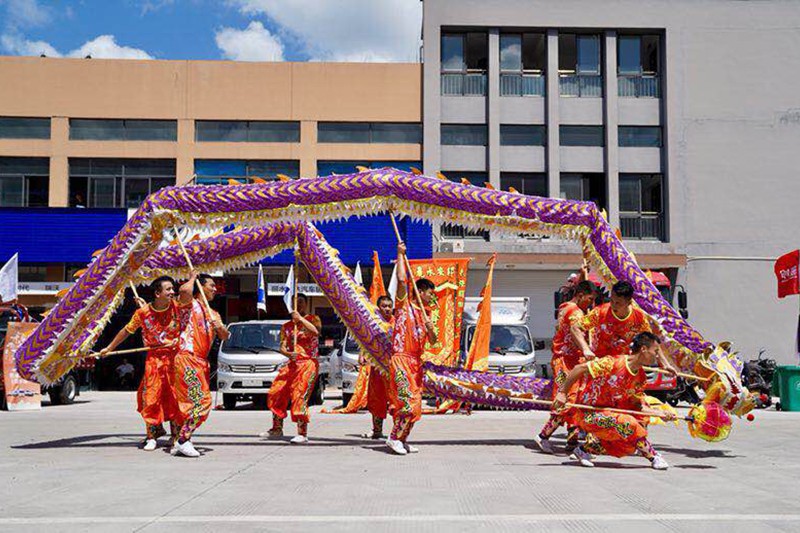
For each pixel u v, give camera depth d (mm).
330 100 29297
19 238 24734
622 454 7543
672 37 29547
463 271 15828
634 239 29250
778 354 28703
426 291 8727
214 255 10602
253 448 8961
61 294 9820
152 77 29172
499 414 15141
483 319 16156
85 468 7203
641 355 7348
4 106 28859
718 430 7809
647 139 29719
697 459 8141
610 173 29188
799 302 28875
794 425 12375
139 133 29188
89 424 12258
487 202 9766
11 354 16125
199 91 29172
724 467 7508
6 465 7422
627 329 8094
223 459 7930
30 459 7898
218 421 12883
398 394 8430
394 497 5734
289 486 6199
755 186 29297
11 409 16016
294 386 9617
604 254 9891
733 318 28750
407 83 29469
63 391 18000
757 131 29453
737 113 29469
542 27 29516
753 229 29125
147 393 8680
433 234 28031
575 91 29875
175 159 29156
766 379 20844
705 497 5801
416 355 8547
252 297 27719
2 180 29047
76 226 24859
